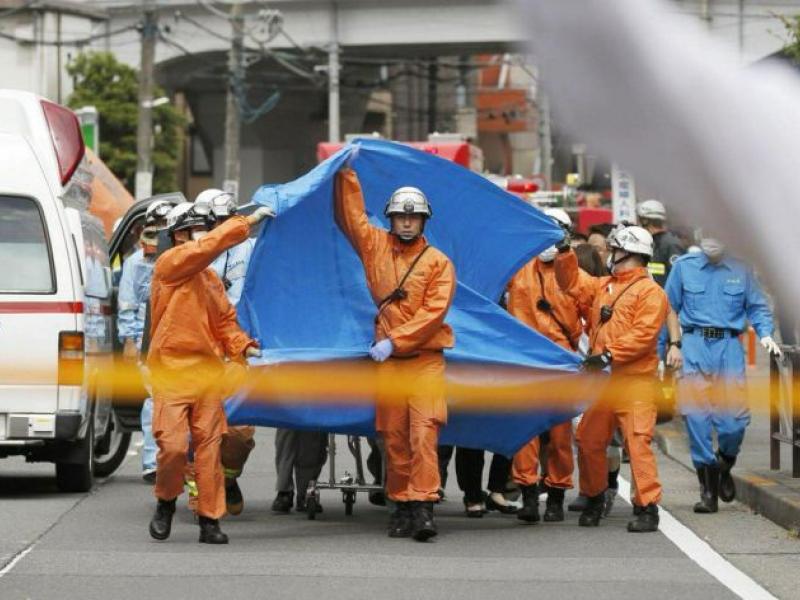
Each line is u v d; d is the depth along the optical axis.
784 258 7.01
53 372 24.88
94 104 116.31
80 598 15.03
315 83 131.38
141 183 76.12
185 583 16.09
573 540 20.38
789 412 25.27
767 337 23.36
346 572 17.03
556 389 21.70
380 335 20.48
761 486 23.58
